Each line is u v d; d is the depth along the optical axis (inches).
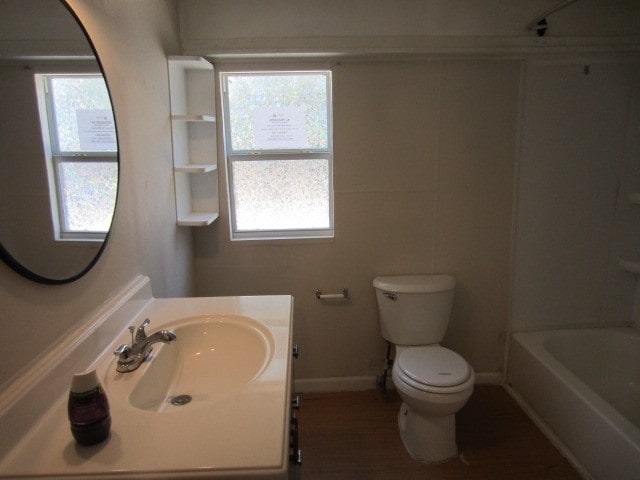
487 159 93.7
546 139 93.7
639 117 93.7
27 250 36.4
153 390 46.0
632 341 99.4
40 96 38.6
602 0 87.7
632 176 96.3
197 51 85.7
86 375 32.9
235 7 85.3
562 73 91.2
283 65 89.4
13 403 33.7
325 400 99.2
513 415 92.8
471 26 87.6
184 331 55.6
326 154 95.6
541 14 79.8
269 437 33.9
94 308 49.1
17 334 35.8
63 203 42.0
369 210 95.0
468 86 90.6
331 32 86.6
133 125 61.1
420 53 87.7
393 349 101.4
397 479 75.2
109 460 31.9
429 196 94.7
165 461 31.7
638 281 101.3
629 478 65.8
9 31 34.5
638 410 92.9
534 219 97.2
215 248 96.0
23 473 31.0
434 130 92.0
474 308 100.7
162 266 74.1
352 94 90.1
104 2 52.2
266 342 50.8
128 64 59.5
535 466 77.9
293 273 97.6
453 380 73.3
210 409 37.3
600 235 99.0
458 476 75.8
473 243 97.3
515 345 99.7
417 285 90.2
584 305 102.2
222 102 91.1
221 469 31.2
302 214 98.5
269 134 94.6
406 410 85.7
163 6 75.7
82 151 45.9
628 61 91.6
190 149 91.4
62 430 35.5
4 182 33.6
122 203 56.9
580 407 76.7
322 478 75.7
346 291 97.9
